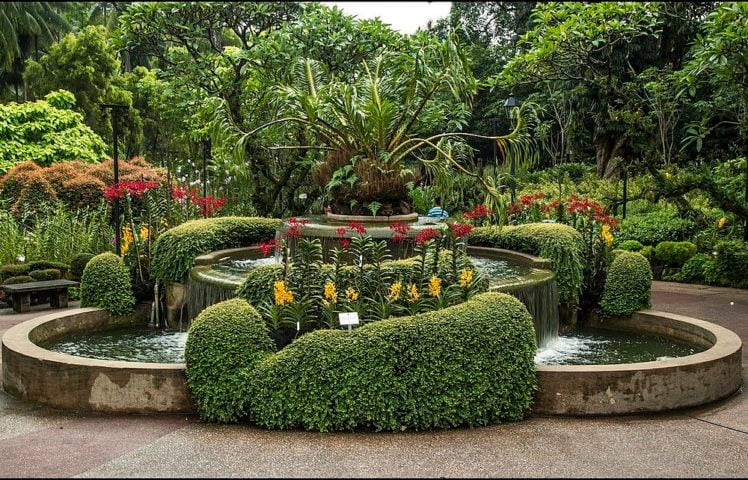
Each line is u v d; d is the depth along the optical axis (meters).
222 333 4.26
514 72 12.92
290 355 4.16
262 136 10.87
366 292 5.06
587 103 18.20
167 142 22.84
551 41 11.52
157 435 3.96
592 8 11.38
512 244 7.93
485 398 4.18
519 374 4.27
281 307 4.80
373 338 4.14
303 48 10.40
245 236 8.29
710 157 16.66
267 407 4.10
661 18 15.98
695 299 8.88
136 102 24.09
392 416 4.05
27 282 8.54
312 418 4.05
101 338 6.49
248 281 5.21
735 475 3.39
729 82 9.46
